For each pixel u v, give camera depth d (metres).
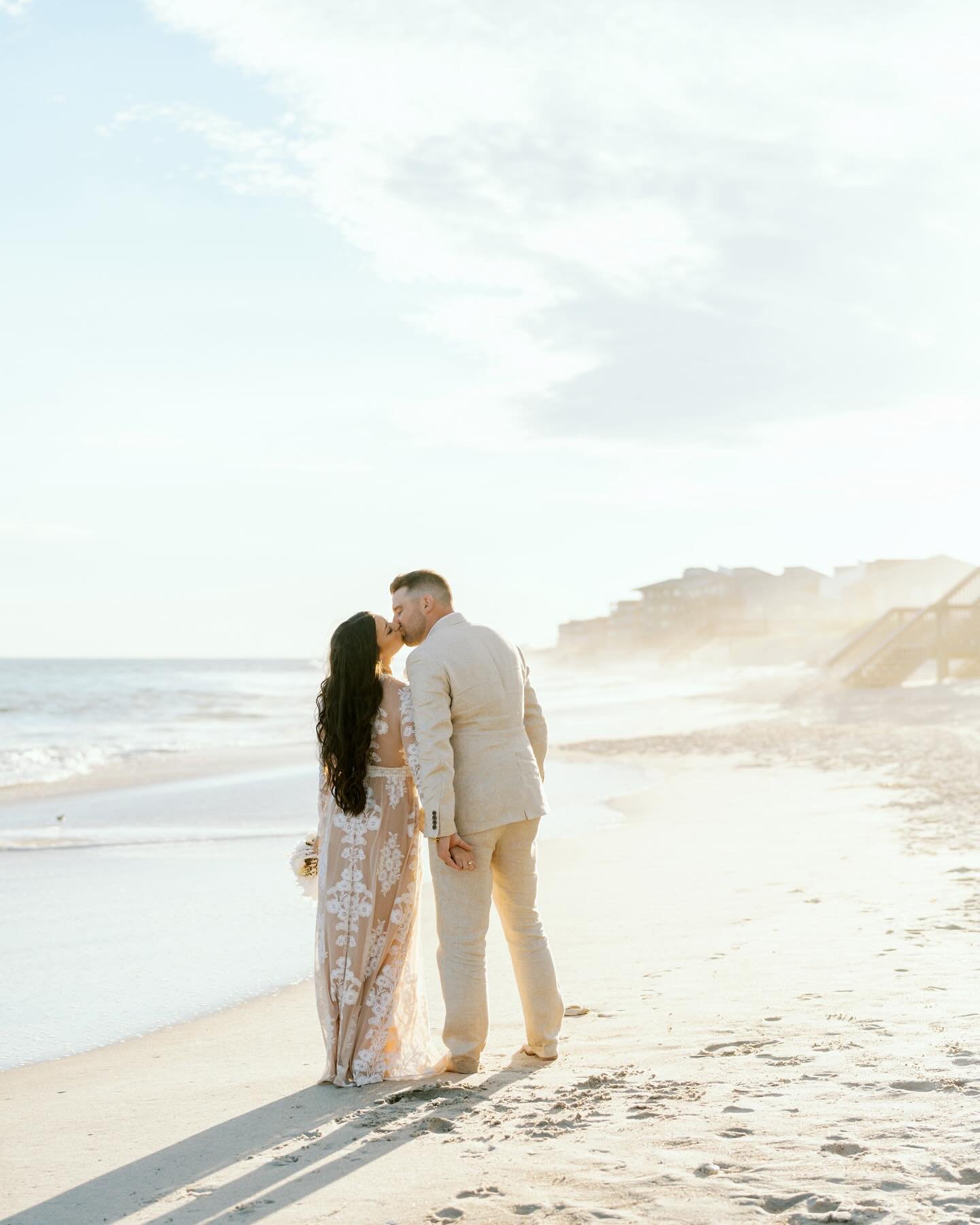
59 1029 4.55
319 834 3.81
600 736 23.33
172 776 16.92
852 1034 3.64
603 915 6.43
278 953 5.87
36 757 20.47
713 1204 2.35
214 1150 3.01
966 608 31.70
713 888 7.07
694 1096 3.12
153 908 7.10
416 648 3.66
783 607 93.56
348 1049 3.58
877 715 23.95
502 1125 3.00
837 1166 2.50
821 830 9.41
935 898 6.14
